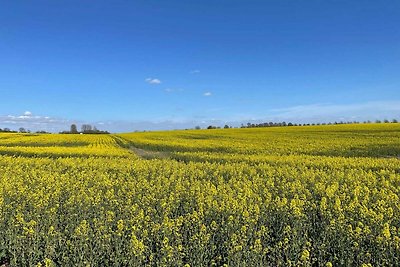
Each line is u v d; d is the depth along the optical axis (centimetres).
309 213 1041
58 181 1548
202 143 4219
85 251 805
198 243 799
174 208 1125
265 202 1077
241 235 825
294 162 2328
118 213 1062
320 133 5303
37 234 880
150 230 903
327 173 1808
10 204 1123
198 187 1319
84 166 2228
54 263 805
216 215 1000
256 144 3969
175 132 7400
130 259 771
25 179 1667
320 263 779
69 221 998
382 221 905
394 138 4119
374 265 754
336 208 1001
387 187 1411
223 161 2619
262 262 779
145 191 1355
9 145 4859
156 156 3544
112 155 3136
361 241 789
